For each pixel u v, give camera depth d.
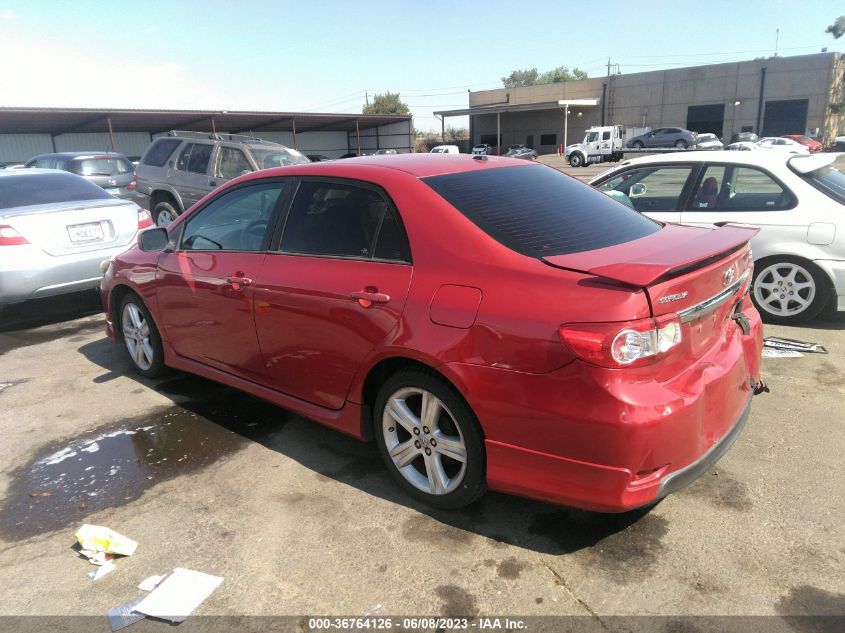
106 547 2.71
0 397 4.53
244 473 3.38
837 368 4.47
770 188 5.39
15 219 5.80
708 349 2.68
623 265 2.37
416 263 2.82
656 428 2.27
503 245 2.68
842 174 5.88
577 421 2.32
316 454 3.57
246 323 3.60
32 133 32.91
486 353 2.50
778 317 5.49
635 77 50.59
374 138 49.09
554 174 3.68
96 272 6.25
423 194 2.96
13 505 3.15
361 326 2.94
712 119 47.84
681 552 2.61
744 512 2.87
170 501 3.13
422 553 2.67
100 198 6.81
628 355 2.24
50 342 5.85
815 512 2.84
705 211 5.63
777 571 2.48
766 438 3.52
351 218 3.16
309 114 39.31
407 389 2.88
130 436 3.85
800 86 43.88
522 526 2.84
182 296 4.05
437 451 2.85
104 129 34.62
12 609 2.41
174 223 4.29
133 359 4.81
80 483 3.33
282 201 3.53
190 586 2.50
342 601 2.40
